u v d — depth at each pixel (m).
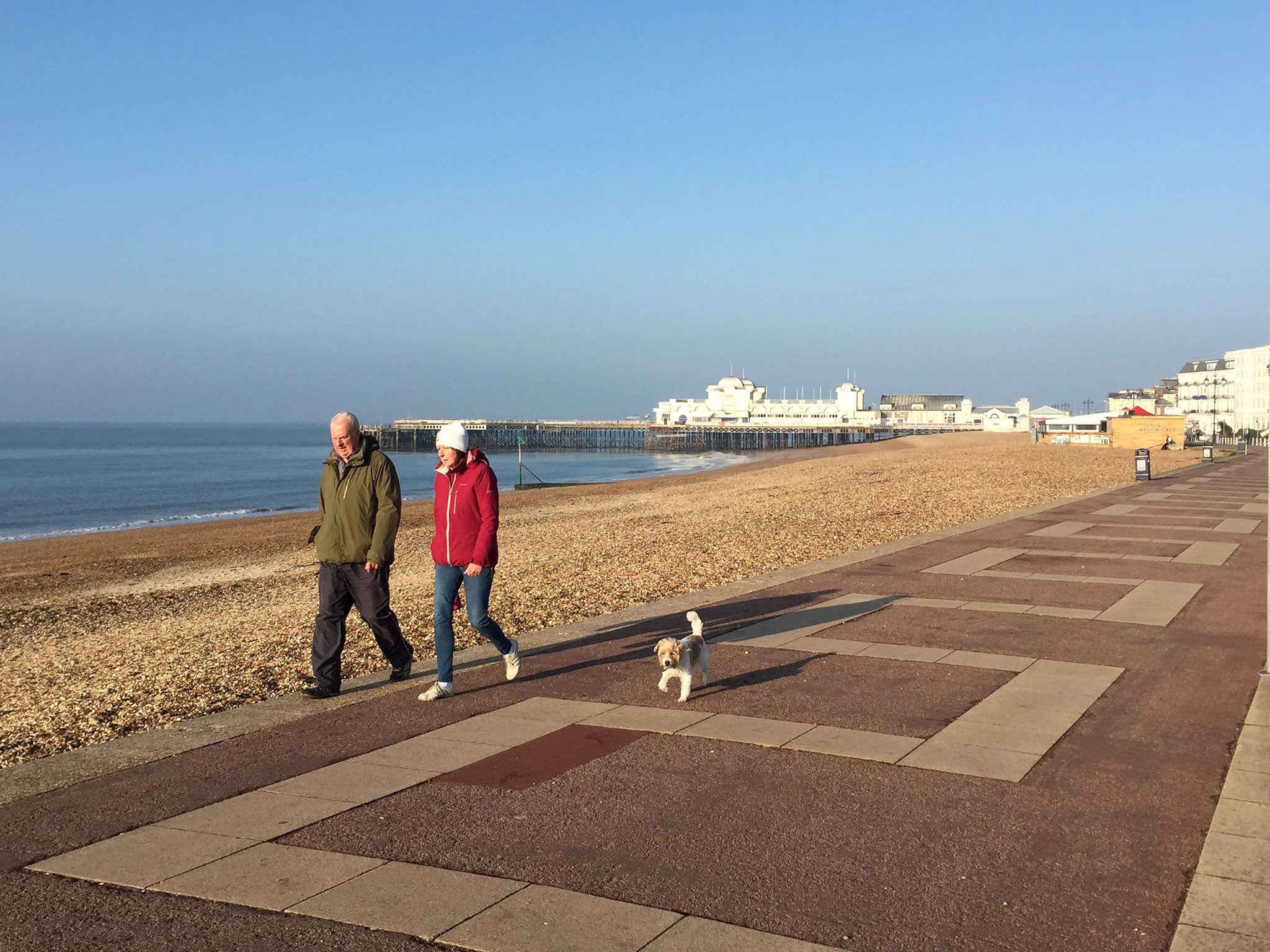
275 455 159.50
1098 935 3.80
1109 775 5.54
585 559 15.95
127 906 4.12
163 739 6.42
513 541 21.14
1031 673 7.81
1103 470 39.31
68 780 5.68
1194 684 7.47
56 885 4.32
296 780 5.61
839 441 161.12
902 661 8.26
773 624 9.87
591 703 7.12
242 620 13.48
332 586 7.58
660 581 13.13
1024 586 11.95
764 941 3.76
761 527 19.77
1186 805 5.10
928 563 13.82
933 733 6.32
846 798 5.21
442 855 4.57
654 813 5.03
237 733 6.53
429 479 83.19
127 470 109.62
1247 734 6.19
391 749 6.15
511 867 4.43
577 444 173.38
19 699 8.66
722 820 4.93
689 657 7.07
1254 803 5.05
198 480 90.25
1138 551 15.00
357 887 4.25
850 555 14.70
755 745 6.10
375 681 7.95
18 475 98.94
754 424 161.25
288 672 8.79
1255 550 14.98
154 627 14.67
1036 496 26.33
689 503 32.09
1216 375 133.75
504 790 5.39
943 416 166.00
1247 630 9.39
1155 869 4.37
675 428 166.88
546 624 10.61
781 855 4.52
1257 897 4.05
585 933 3.83
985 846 4.61
